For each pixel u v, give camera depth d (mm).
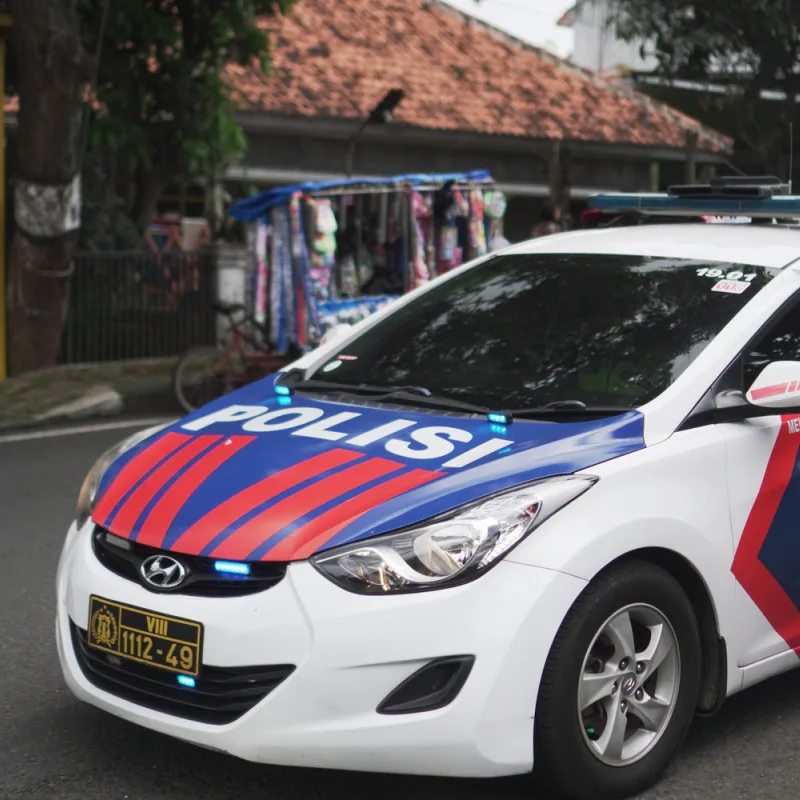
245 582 3328
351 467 3600
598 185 21125
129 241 13391
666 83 18375
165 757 3938
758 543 3918
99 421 10633
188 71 13102
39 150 11367
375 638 3221
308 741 3240
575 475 3510
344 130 16766
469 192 11906
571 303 4457
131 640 3469
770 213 4754
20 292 11766
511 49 21797
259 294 10859
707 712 3900
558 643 3363
